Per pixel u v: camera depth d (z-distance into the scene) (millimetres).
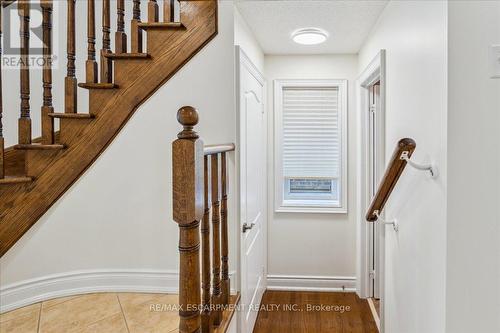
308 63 3227
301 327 2627
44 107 1621
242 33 2301
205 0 1670
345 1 2109
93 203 2145
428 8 1479
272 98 3260
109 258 2158
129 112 1681
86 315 1843
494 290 1272
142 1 2217
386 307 2168
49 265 2059
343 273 3281
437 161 1386
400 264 1875
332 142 3287
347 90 3209
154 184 2135
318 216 3287
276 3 2129
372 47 2568
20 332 1666
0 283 1890
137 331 1671
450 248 1286
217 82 2066
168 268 2146
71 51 1638
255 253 2670
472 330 1281
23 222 1613
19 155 1946
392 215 2016
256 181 2734
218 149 1647
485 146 1269
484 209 1272
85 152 1667
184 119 1083
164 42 1682
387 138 2188
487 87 1267
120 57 1669
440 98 1355
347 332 2555
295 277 3311
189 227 1133
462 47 1270
